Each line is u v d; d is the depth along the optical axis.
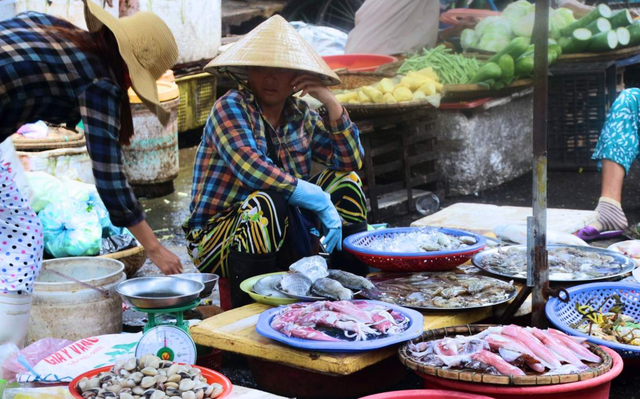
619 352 2.50
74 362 2.61
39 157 4.72
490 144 6.32
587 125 6.74
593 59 6.75
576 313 2.89
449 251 3.07
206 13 7.23
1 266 2.62
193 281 2.73
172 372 2.24
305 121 3.43
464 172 6.14
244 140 3.12
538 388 2.11
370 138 5.47
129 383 2.18
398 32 6.47
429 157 5.91
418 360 2.31
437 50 6.18
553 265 3.21
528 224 2.73
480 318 2.80
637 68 7.78
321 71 3.21
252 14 9.30
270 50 3.15
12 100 2.27
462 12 7.12
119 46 2.27
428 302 2.77
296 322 2.52
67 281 3.29
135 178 5.76
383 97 5.32
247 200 3.08
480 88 5.97
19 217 2.63
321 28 7.45
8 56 2.24
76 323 2.98
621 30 6.73
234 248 3.09
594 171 6.80
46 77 2.28
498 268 3.16
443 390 2.20
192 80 7.25
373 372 2.68
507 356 2.26
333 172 3.48
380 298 2.84
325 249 3.21
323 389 2.65
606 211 4.57
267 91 3.22
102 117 2.30
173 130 5.85
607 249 3.43
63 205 3.80
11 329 2.66
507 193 6.24
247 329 2.63
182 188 6.12
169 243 4.86
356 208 3.43
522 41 6.16
